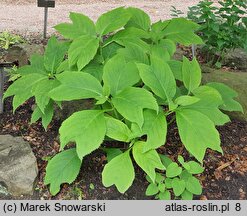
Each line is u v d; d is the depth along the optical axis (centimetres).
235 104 315
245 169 317
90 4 836
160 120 267
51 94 269
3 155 298
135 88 270
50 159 313
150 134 260
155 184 278
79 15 321
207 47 482
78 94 271
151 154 259
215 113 282
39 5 556
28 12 751
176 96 301
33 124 354
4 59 483
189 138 258
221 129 361
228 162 322
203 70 446
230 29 454
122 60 287
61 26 313
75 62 290
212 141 259
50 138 337
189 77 295
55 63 316
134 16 333
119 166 260
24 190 286
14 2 830
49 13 745
